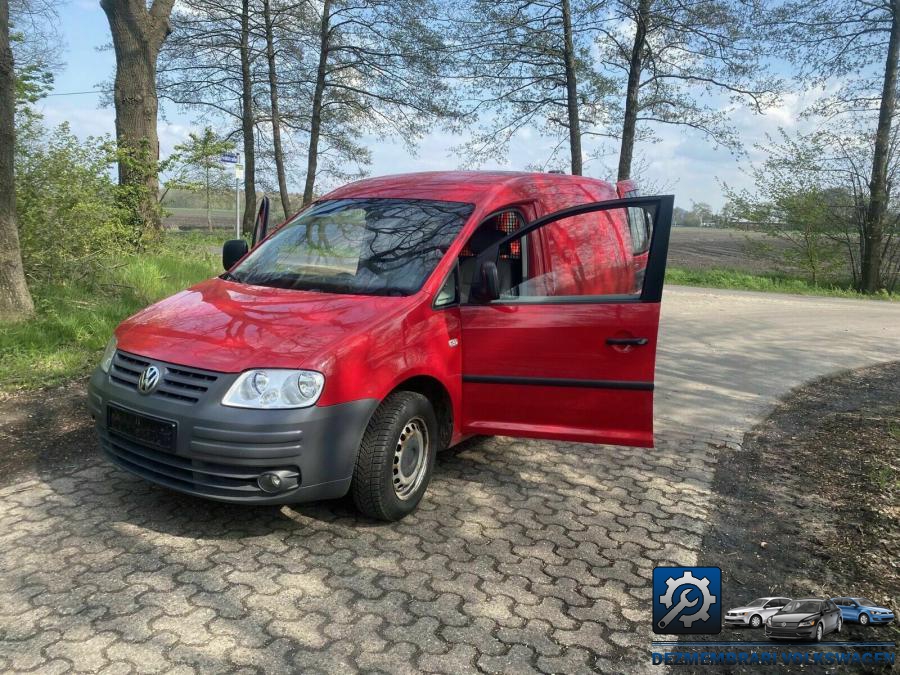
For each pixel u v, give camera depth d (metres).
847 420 6.33
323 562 3.43
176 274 10.88
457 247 4.22
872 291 21.78
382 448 3.61
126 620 2.90
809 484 4.81
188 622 2.91
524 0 18.25
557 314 4.02
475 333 4.14
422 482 4.00
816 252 22.78
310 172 25.31
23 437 4.86
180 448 3.32
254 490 3.32
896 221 21.45
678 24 17.08
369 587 3.24
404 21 22.27
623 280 5.73
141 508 3.89
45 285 8.38
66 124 8.66
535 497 4.36
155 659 2.67
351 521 3.87
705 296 16.94
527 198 4.89
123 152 10.10
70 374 6.27
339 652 2.77
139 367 3.59
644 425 3.95
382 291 4.03
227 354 3.42
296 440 3.29
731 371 8.25
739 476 4.92
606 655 2.86
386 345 3.63
